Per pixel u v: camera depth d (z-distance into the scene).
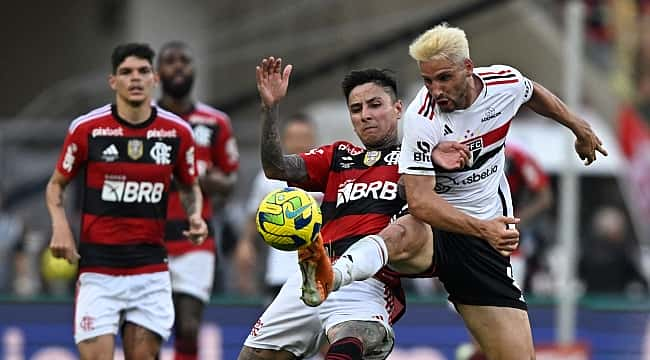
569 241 39.09
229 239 43.62
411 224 23.70
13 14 79.06
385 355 24.31
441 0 62.34
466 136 23.62
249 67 71.75
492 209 24.80
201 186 34.31
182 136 29.69
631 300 42.59
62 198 29.45
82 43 77.81
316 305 21.81
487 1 51.31
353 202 24.58
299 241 21.45
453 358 40.31
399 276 24.52
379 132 24.72
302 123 36.28
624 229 51.97
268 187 37.62
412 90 56.41
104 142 29.11
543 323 40.66
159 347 29.72
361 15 66.31
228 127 35.00
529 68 63.72
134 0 72.69
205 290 34.28
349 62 56.53
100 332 28.88
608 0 60.78
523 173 37.88
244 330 39.69
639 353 40.88
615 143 56.91
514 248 22.70
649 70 59.72
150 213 29.42
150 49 29.42
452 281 25.06
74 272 43.81
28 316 39.31
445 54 22.66
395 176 24.55
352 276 22.39
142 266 29.38
